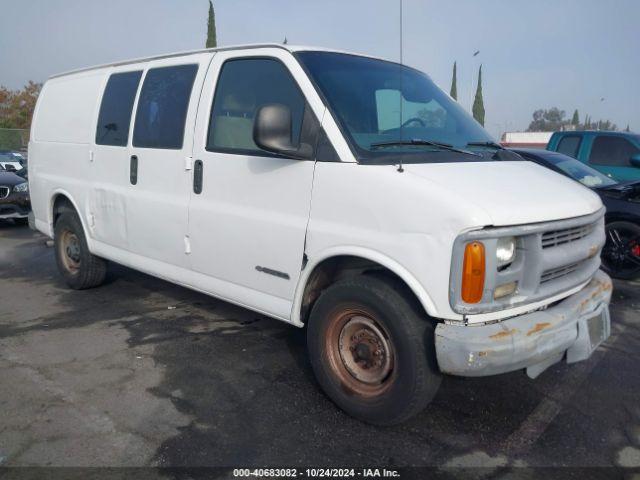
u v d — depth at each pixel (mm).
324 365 3494
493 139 4227
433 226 2861
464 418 3500
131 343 4625
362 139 3357
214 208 3988
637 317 5461
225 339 4715
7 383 3895
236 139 3893
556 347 3027
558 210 3115
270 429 3338
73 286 6031
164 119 4461
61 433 3271
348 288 3254
